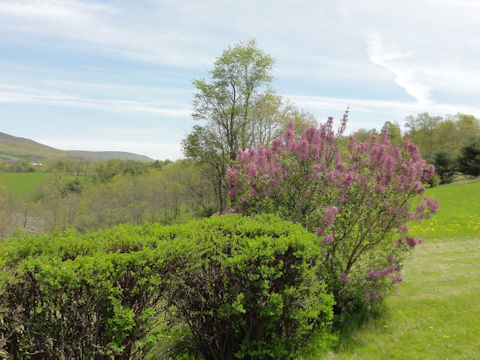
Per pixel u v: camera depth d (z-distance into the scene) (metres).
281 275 3.62
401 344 4.38
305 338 4.00
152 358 3.23
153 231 3.82
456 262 8.88
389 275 5.40
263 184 5.48
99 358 2.61
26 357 2.45
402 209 5.18
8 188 32.06
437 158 42.72
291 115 24.45
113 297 2.48
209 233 3.78
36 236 3.11
